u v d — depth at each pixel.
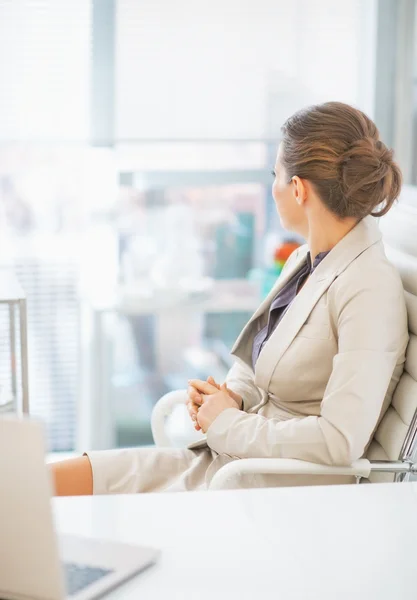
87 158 3.31
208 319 3.56
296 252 2.16
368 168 1.76
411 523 1.27
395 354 1.72
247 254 3.52
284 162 1.86
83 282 3.40
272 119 3.41
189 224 3.45
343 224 1.83
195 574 1.10
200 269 3.49
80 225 3.37
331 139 1.78
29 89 3.21
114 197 3.36
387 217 2.14
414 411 1.74
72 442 3.52
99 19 3.20
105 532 1.22
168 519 1.27
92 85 3.25
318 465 1.65
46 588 0.97
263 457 1.71
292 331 1.83
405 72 3.46
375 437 1.88
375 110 3.46
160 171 3.38
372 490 1.39
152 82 3.30
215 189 3.44
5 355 3.38
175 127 3.35
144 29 3.25
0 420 0.94
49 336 3.41
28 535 0.96
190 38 3.29
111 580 1.07
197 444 1.97
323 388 1.82
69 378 3.46
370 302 1.70
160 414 2.09
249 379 2.10
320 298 1.80
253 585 1.08
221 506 1.31
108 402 3.50
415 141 3.51
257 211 3.49
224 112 3.37
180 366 3.57
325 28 3.38
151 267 3.45
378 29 3.40
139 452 1.93
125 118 3.30
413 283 1.87
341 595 1.06
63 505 1.32
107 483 1.86
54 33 3.18
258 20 3.33
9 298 2.17
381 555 1.16
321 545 1.19
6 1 3.12
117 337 3.49
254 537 1.21
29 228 3.33
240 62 3.35
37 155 3.28
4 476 0.95
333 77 3.43
